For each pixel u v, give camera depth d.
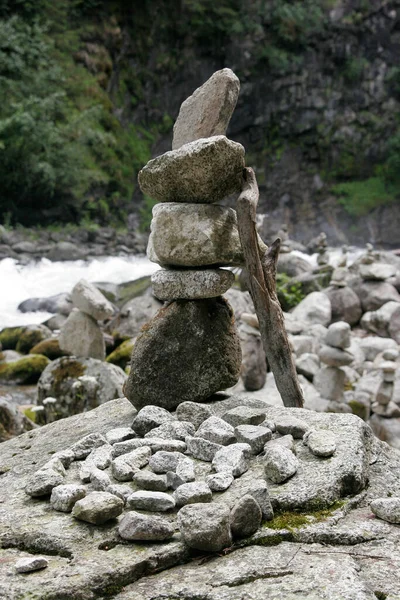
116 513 2.36
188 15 26.55
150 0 25.84
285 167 28.06
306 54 28.14
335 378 6.23
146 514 2.38
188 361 3.34
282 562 2.12
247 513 2.26
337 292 10.12
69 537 2.28
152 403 3.38
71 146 20.64
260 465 2.65
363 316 9.99
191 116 3.53
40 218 20.17
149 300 9.70
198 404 3.10
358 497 2.54
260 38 27.33
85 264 16.47
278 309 3.36
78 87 22.70
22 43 20.83
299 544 2.24
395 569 2.08
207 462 2.72
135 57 25.81
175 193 3.32
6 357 8.88
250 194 3.22
